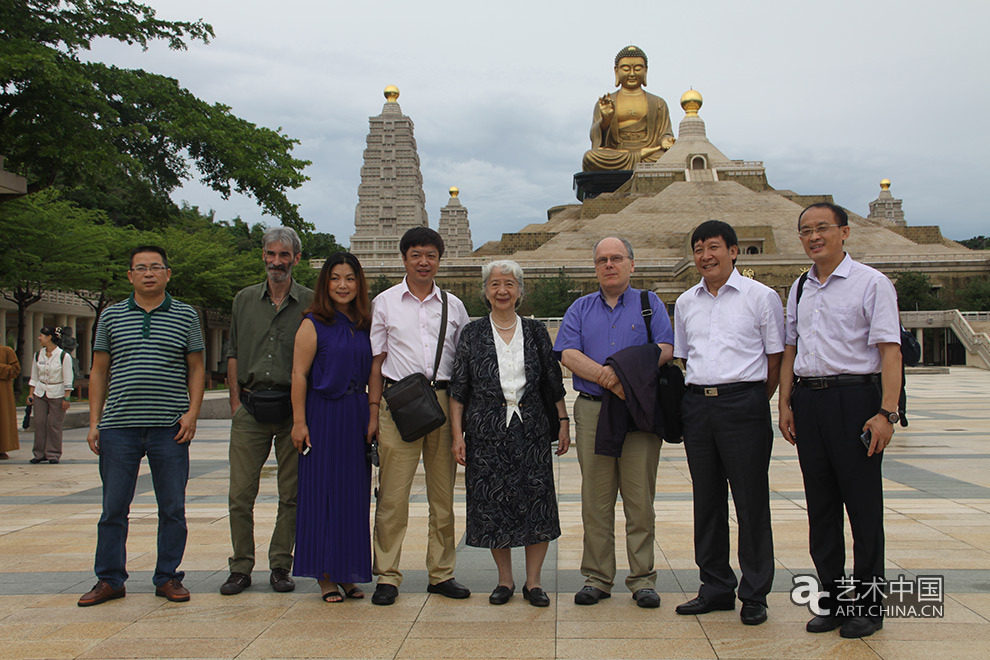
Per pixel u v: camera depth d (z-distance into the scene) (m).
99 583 6.17
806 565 6.96
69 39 22.09
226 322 52.69
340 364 6.36
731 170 89.12
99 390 6.50
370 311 6.69
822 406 5.60
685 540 7.92
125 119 25.86
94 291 40.25
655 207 81.81
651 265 68.94
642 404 5.87
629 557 6.14
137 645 5.21
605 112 96.94
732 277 6.01
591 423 6.21
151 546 7.93
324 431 6.31
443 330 6.60
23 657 5.01
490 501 6.12
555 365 6.47
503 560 6.27
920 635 5.27
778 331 5.91
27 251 31.72
